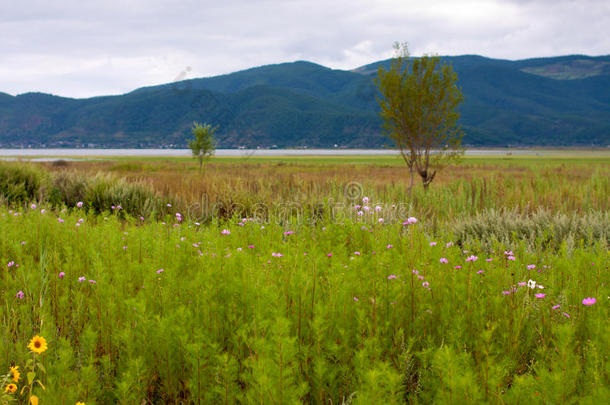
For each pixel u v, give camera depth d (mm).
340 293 2676
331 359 2322
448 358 1809
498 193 11602
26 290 2990
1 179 11828
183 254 4160
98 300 2816
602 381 1867
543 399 1720
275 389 1763
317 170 40156
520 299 2811
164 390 2303
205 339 2238
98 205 11375
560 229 6723
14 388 1729
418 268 3340
